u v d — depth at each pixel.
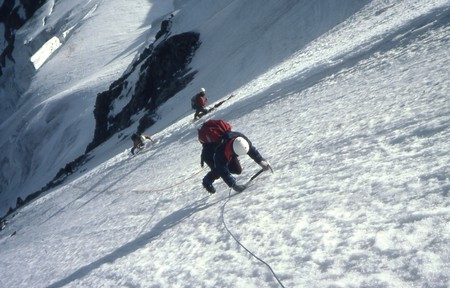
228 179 5.37
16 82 112.75
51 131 68.81
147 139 20.97
